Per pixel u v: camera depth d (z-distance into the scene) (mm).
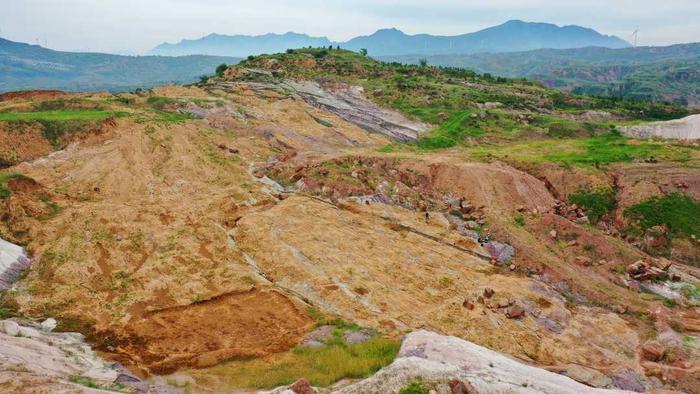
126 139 49344
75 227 36438
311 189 48844
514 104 96875
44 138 47906
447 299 34156
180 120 58469
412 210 48312
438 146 69625
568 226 44906
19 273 31750
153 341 26984
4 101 63031
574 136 76562
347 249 38594
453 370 20500
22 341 23172
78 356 24109
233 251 36781
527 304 34562
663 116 97438
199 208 41781
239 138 59656
